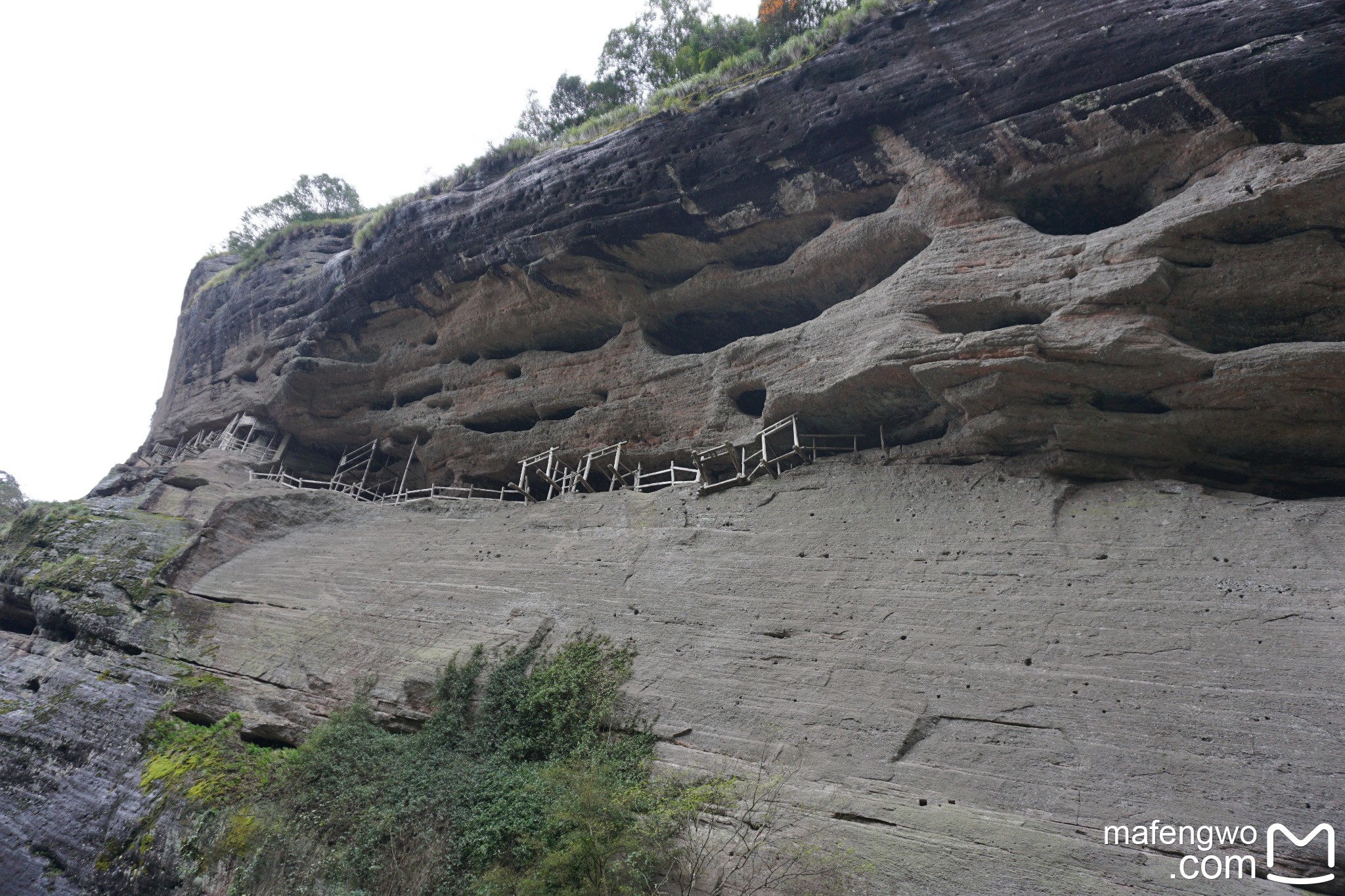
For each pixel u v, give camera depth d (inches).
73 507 787.4
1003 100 593.6
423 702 544.4
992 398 528.1
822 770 420.5
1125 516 474.3
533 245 783.1
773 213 685.3
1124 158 554.6
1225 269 500.7
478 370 852.6
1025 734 400.8
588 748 468.8
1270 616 401.1
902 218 620.7
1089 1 578.9
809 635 484.7
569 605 570.6
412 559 676.1
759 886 372.2
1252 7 521.3
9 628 737.6
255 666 617.6
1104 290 511.5
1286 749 358.3
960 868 356.5
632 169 739.4
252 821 490.3
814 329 634.2
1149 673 401.1
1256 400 470.9
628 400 725.9
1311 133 509.0
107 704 606.2
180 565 713.0
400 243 892.6
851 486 558.3
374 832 460.1
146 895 488.1
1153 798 362.3
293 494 781.3
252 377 1076.5
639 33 1124.5
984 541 490.3
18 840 549.6
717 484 600.1
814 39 705.0
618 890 373.4
